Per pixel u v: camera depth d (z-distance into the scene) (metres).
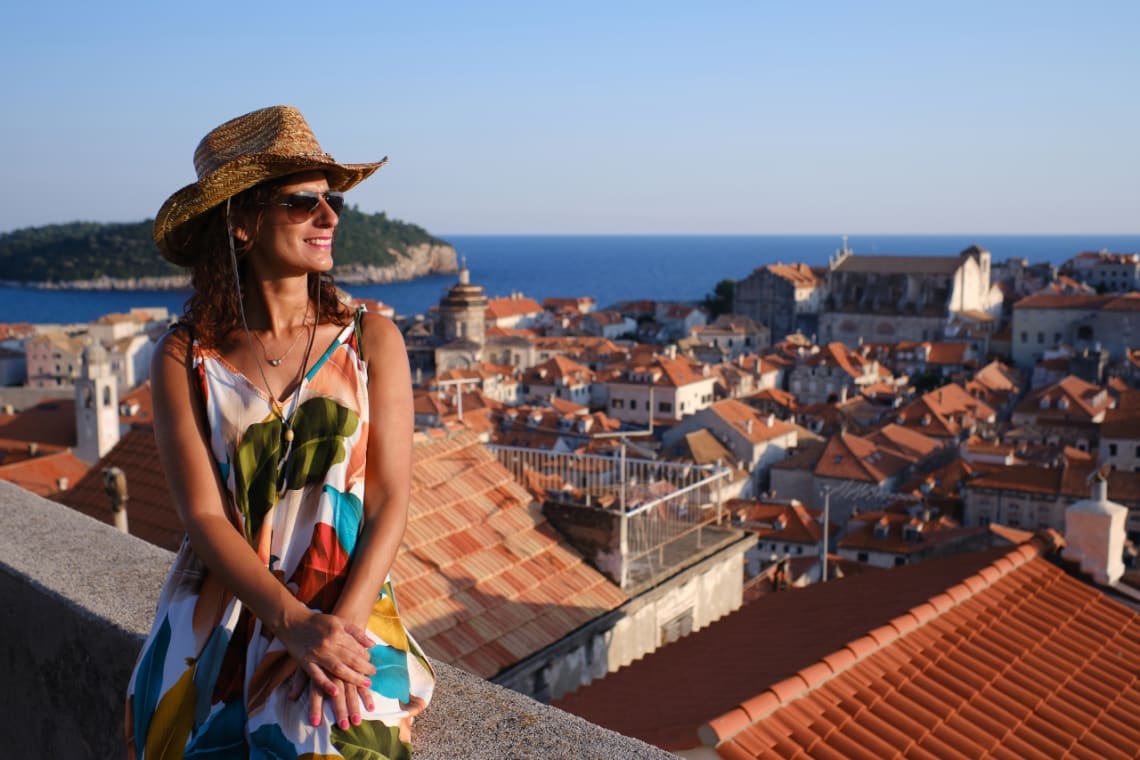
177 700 2.89
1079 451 85.38
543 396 124.31
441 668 3.71
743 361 135.38
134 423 92.06
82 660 4.35
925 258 176.00
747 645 12.67
